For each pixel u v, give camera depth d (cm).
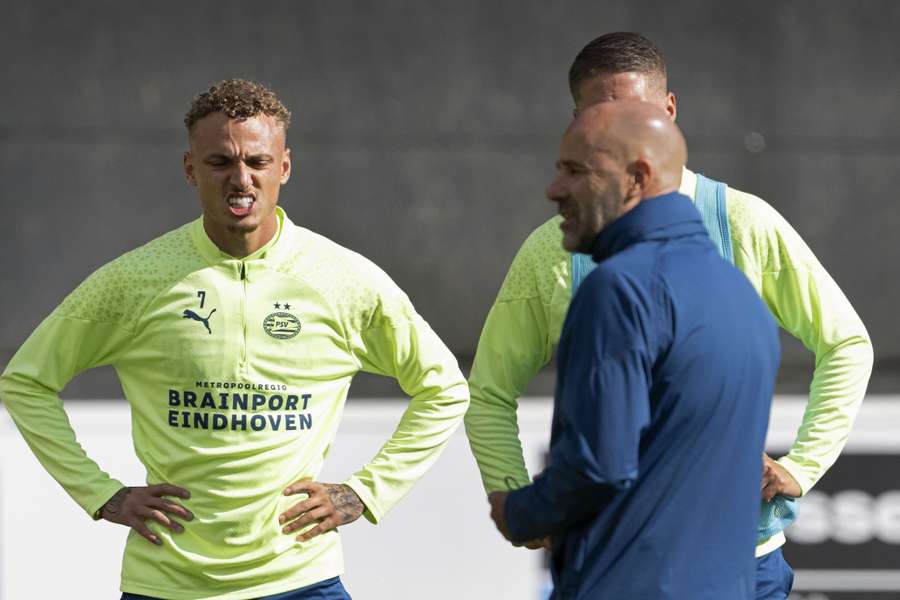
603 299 797
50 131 2072
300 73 2092
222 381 1038
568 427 805
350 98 2097
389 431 1733
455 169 2109
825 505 1675
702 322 806
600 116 843
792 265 1017
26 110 2070
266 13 2086
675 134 845
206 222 1059
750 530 840
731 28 2109
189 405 1040
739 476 827
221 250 1057
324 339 1066
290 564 1051
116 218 2083
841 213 2122
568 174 852
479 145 2109
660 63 1002
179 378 1041
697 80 2112
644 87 984
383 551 1691
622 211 840
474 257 2112
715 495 818
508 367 1062
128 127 2081
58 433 1076
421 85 2105
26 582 1681
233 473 1035
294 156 2094
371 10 2097
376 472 1096
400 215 2106
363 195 2103
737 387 819
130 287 1052
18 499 1691
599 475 788
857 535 1669
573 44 2108
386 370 1121
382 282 1090
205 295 1046
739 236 1007
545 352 1066
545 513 825
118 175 2081
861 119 2114
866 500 1675
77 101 2077
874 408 1711
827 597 1669
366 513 1091
